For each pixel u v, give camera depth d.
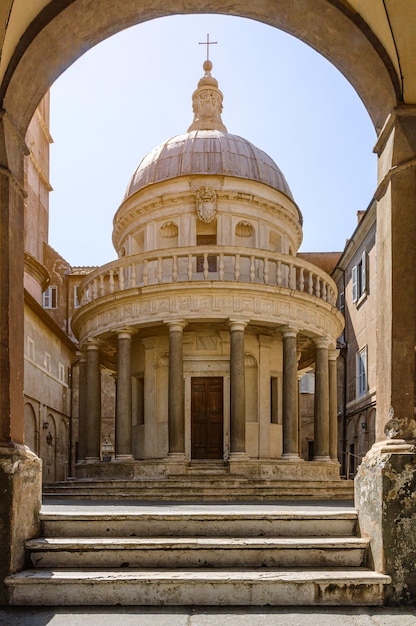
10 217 7.28
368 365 33.22
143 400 24.38
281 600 6.24
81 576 6.30
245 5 8.17
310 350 28.09
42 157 44.47
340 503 14.01
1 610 6.02
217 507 11.49
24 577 6.27
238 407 20.16
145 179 26.66
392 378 7.09
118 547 6.80
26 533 6.88
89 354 23.56
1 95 7.22
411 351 7.11
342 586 6.28
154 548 6.81
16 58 7.20
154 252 21.41
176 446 20.17
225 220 25.09
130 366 21.88
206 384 22.97
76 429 39.47
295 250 29.09
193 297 20.72
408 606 6.25
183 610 6.00
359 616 5.85
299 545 6.85
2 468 6.54
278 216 26.59
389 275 7.32
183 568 6.71
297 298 21.53
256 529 7.44
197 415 22.78
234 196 25.12
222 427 22.69
